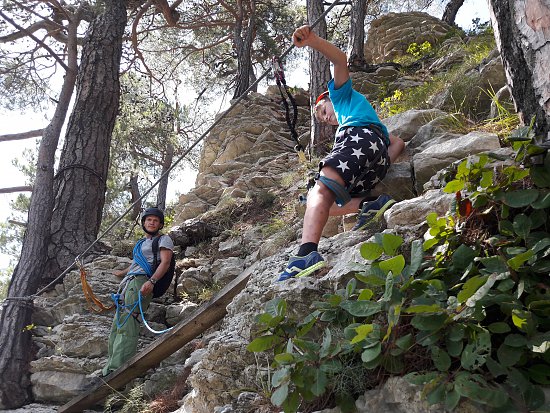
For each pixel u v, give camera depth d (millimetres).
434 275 2670
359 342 2551
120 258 7969
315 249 3408
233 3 16766
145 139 16281
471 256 2621
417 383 2318
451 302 2449
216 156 11875
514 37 3041
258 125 11734
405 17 16703
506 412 2166
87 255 8773
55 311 7508
